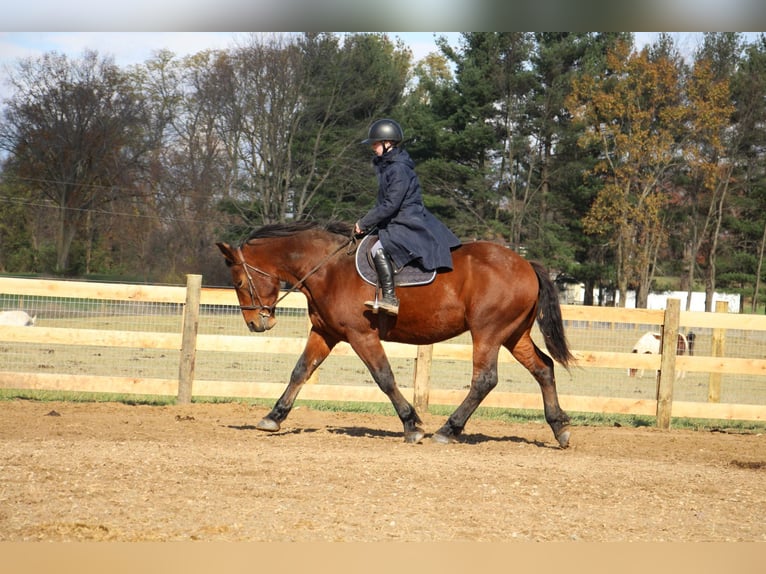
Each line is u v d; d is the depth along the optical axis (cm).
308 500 653
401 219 912
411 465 784
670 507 684
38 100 4453
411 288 916
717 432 1240
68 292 1202
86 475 698
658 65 4516
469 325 935
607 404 1244
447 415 1276
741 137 4900
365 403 1386
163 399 1338
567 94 4669
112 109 4531
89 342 1211
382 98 4669
